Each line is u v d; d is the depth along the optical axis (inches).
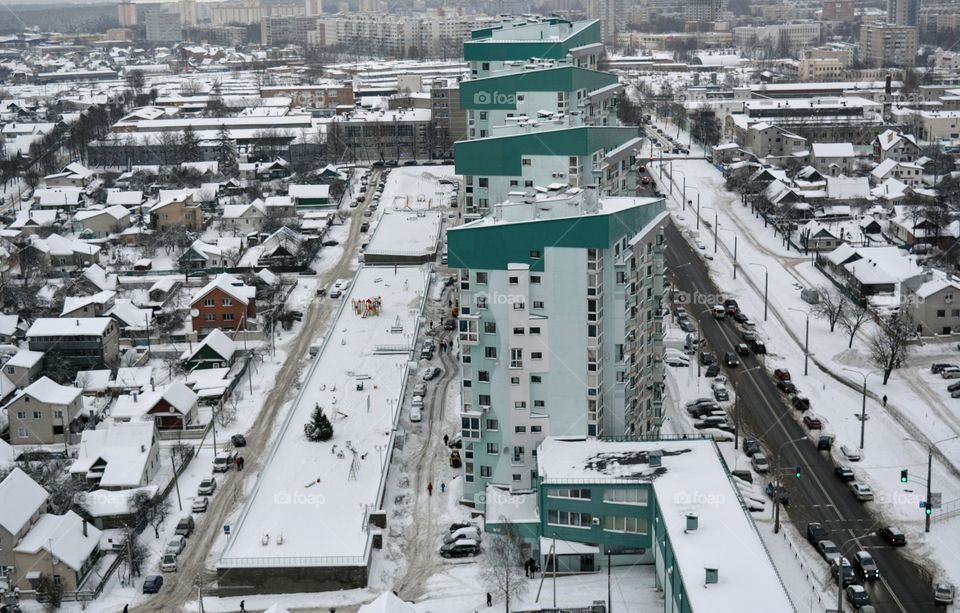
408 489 6899.6
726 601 4714.6
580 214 6220.5
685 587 4825.3
